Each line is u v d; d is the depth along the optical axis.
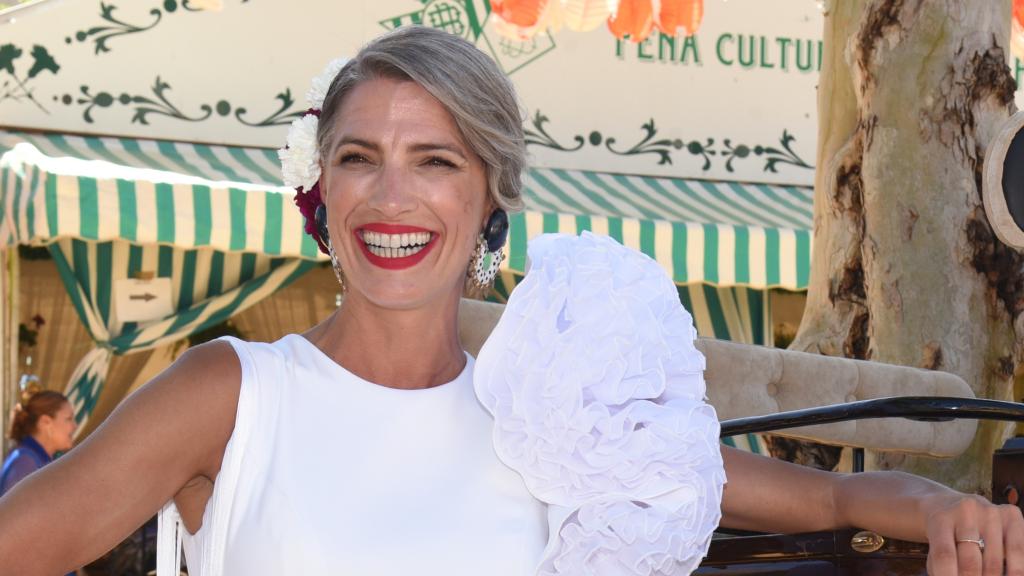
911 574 1.95
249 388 1.88
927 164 4.34
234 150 9.24
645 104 10.18
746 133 10.38
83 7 8.97
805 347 4.57
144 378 9.26
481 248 2.10
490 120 1.97
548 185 9.50
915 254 4.31
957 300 4.26
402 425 1.95
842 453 4.30
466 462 1.96
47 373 8.97
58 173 7.54
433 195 1.94
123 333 8.95
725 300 9.93
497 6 5.77
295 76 9.39
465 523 1.91
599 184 9.80
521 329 1.95
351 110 1.97
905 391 3.48
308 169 2.06
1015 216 4.04
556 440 1.91
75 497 1.73
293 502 1.85
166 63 9.15
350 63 2.00
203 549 1.87
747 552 2.05
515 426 1.93
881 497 1.96
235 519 1.86
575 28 5.78
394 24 9.57
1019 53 5.58
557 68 10.01
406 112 1.94
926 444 3.49
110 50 9.03
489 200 2.08
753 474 2.09
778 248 8.83
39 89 8.89
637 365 1.97
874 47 4.43
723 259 8.72
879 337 4.35
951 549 1.80
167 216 7.66
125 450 1.78
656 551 1.90
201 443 1.85
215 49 9.25
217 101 9.25
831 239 4.58
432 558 1.87
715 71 10.33
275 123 9.36
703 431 1.96
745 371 3.13
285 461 1.88
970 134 4.35
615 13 5.66
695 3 5.64
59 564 1.73
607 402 1.95
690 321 2.07
